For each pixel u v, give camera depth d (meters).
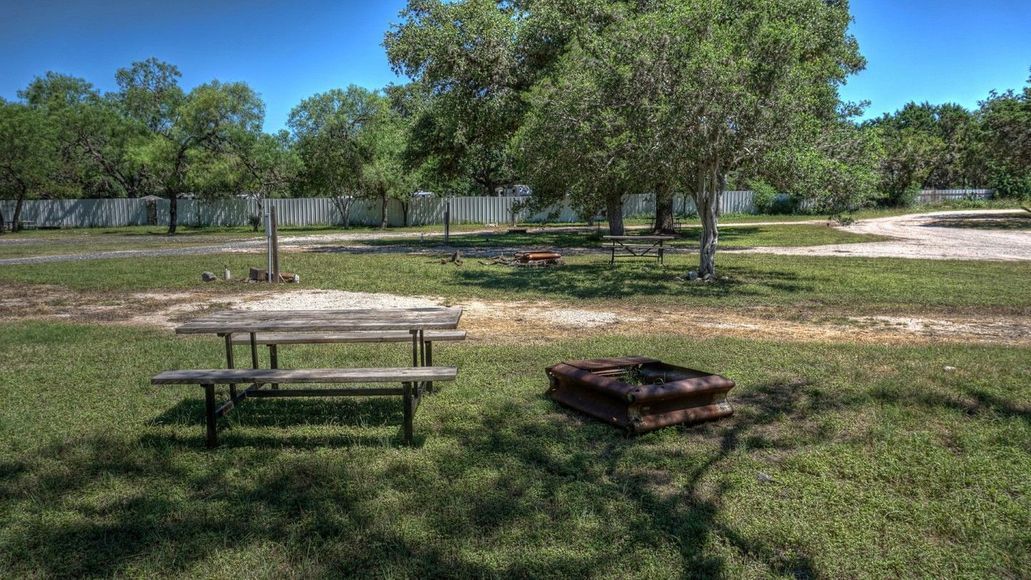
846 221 13.31
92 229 41.31
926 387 5.28
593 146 12.48
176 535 3.04
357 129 41.44
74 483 3.58
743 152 11.50
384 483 3.54
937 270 14.83
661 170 12.38
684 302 10.41
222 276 14.08
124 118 45.59
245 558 2.84
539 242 25.44
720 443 4.16
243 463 3.83
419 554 2.87
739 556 2.89
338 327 4.65
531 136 14.94
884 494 3.46
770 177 12.44
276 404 4.97
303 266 15.93
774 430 4.40
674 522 3.16
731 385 4.59
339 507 3.28
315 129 41.25
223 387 5.43
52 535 3.04
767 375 5.72
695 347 6.86
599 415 4.49
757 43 11.02
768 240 25.34
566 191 22.03
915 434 4.28
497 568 2.77
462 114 21.30
